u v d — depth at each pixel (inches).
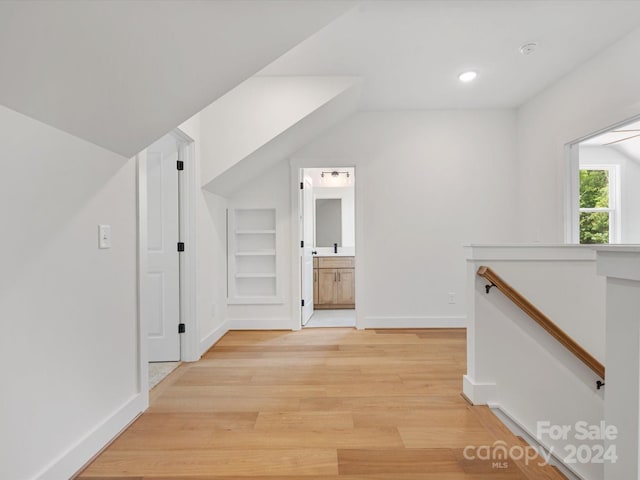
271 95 137.0
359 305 171.6
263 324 170.2
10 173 52.4
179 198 127.9
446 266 171.9
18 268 53.6
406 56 120.9
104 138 71.6
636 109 104.4
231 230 169.9
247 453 70.7
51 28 43.6
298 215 171.0
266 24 62.6
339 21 100.7
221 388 102.5
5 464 51.1
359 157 171.3
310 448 72.3
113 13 46.3
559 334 87.5
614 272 41.4
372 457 69.2
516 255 94.0
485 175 171.3
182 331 126.8
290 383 105.8
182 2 50.3
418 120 171.0
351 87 137.7
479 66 127.9
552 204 144.2
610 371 42.3
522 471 64.9
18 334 53.5
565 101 135.2
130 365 84.7
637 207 210.4
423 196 171.5
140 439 76.0
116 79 58.1
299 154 170.7
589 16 98.0
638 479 38.7
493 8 94.8
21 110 53.4
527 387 92.9
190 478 63.5
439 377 109.9
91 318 70.6
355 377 110.2
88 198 69.9
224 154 136.5
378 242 171.8
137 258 87.8
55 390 60.7
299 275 171.3
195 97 75.4
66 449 62.9
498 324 92.5
